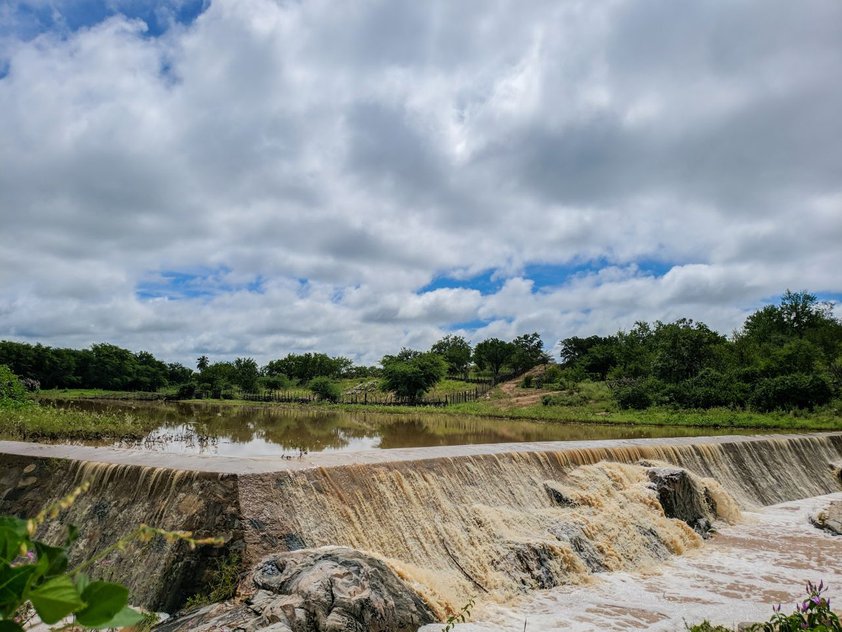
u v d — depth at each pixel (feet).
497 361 400.26
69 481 56.54
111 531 50.49
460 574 54.95
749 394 201.77
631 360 317.01
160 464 56.03
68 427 103.35
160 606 44.52
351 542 52.75
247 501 49.65
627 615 49.44
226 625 36.47
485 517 61.77
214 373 351.05
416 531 57.67
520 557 57.16
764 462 105.60
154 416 177.99
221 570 45.57
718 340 278.87
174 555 46.73
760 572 61.57
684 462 94.07
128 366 406.62
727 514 83.71
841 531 75.87
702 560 65.51
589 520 66.33
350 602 38.34
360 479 58.23
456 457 68.44
